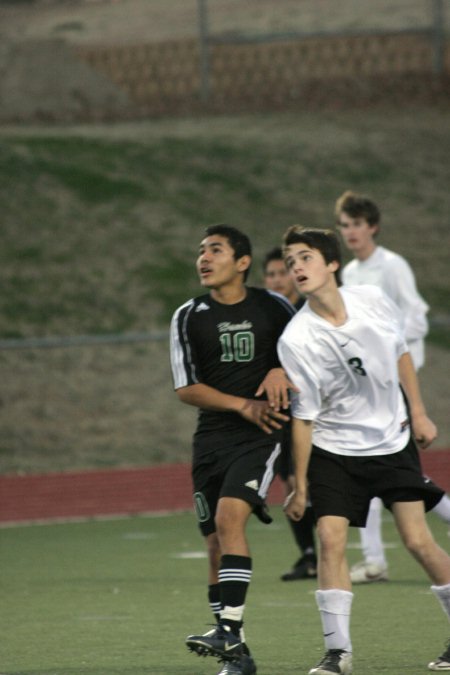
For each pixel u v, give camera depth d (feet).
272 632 79.51
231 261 67.92
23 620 86.58
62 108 325.83
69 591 100.89
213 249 67.92
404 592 95.76
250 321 68.18
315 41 369.50
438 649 72.18
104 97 331.16
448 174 306.55
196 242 261.24
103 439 195.83
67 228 257.96
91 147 295.69
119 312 232.94
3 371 209.97
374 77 339.98
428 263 266.16
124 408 205.36
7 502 164.45
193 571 112.06
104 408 204.64
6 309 227.81
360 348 64.44
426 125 328.29
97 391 208.95
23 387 206.69
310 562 105.70
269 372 66.44
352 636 77.15
